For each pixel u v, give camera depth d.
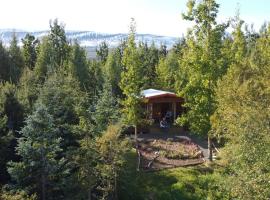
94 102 38.03
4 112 31.45
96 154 26.58
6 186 25.16
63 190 27.19
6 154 28.80
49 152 25.77
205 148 39.00
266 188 18.27
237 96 24.53
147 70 64.69
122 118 34.41
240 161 21.38
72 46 61.62
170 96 46.25
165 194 29.41
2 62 52.97
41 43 62.44
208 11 31.86
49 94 33.53
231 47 39.44
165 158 35.94
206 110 32.56
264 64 29.31
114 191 28.44
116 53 67.44
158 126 46.53
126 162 31.52
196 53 32.44
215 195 28.56
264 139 19.83
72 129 28.92
